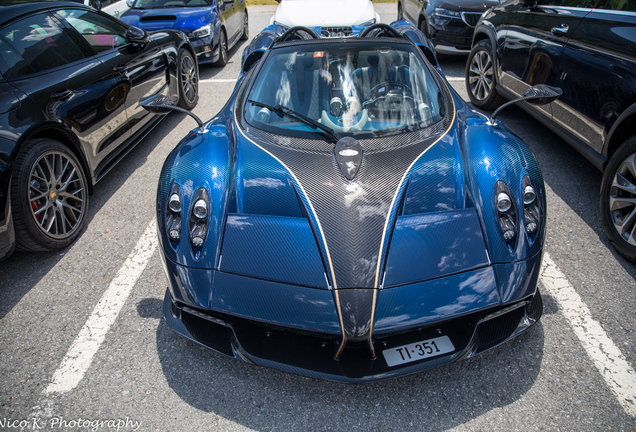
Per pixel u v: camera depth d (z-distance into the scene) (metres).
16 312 2.49
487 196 2.00
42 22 3.29
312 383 2.01
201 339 1.96
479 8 6.08
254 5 13.49
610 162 2.73
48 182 2.87
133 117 4.01
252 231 1.92
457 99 2.88
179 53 5.05
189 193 2.07
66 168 3.03
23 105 2.77
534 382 1.95
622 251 2.66
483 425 1.78
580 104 3.21
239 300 1.76
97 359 2.16
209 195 2.05
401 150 2.27
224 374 2.06
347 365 1.75
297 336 1.84
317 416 1.85
